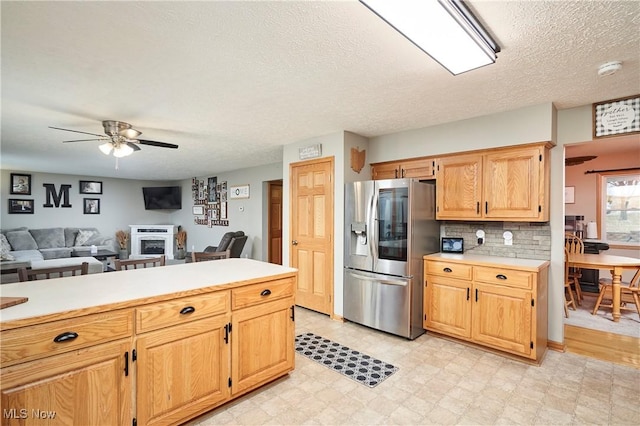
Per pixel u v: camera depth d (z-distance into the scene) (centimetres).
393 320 329
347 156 380
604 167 539
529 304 263
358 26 163
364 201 355
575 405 212
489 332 285
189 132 384
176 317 180
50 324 141
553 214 300
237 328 209
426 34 158
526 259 309
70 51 187
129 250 891
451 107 290
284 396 221
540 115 280
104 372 155
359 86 242
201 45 181
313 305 414
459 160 332
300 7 147
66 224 797
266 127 359
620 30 165
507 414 203
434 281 323
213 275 225
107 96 261
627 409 207
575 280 455
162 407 175
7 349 130
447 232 371
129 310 163
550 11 150
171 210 970
